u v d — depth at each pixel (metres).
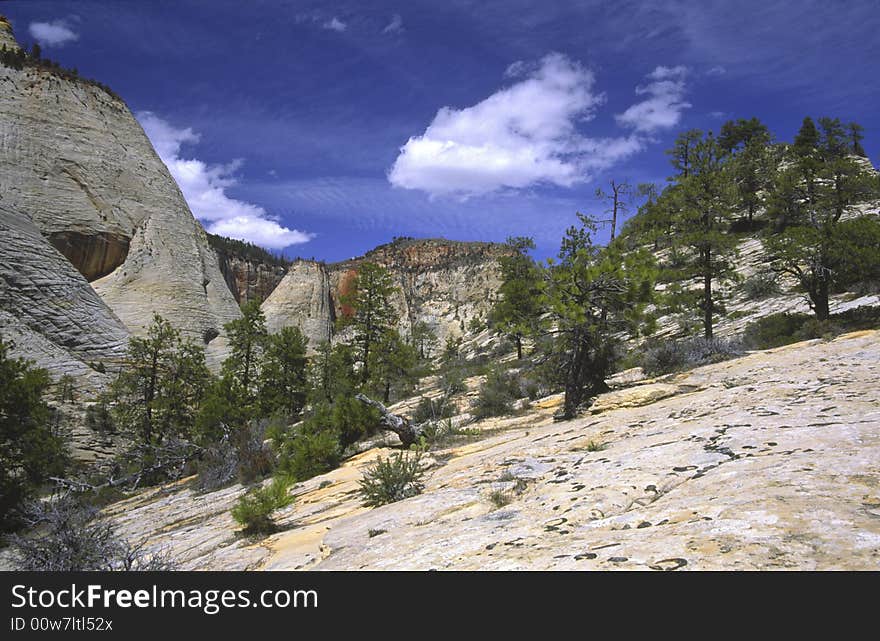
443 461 10.81
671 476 4.94
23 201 69.56
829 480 3.66
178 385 38.50
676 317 32.25
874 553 2.43
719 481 4.30
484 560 3.75
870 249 19.38
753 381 10.13
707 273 24.83
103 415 41.44
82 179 76.31
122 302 70.88
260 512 8.54
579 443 8.59
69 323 53.94
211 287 84.12
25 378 22.48
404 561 4.25
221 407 30.84
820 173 34.16
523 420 14.63
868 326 17.12
